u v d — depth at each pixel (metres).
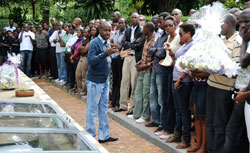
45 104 3.39
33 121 2.64
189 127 4.35
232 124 3.37
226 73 3.32
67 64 9.13
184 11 12.87
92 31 5.95
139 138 5.23
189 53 3.54
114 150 4.69
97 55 4.58
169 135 4.82
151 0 12.62
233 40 3.59
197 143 4.20
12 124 2.53
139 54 5.91
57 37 10.44
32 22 16.14
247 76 3.24
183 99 4.25
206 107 3.76
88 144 2.09
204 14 3.68
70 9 14.39
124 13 13.19
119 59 6.60
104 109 4.91
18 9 17.00
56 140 2.23
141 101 5.93
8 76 5.01
